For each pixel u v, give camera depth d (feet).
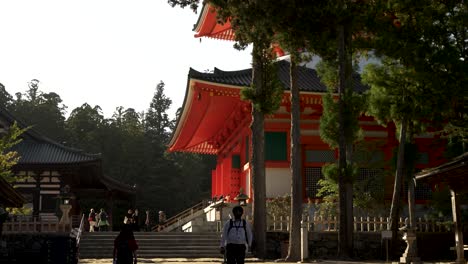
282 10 86.89
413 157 106.73
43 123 373.20
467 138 97.86
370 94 103.24
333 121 100.89
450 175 78.18
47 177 171.12
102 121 391.86
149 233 120.37
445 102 90.02
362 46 95.66
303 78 146.10
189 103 148.66
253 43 103.50
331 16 88.38
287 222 118.32
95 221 163.84
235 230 48.62
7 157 130.52
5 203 86.38
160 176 349.00
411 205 109.81
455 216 82.33
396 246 101.50
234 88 132.36
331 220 117.80
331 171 98.43
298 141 104.83
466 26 86.17
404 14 92.68
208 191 399.65
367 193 129.49
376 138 143.23
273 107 109.50
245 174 152.87
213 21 159.94
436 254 115.44
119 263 52.65
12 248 79.46
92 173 186.19
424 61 86.94
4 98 382.01
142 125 436.76
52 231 128.88
